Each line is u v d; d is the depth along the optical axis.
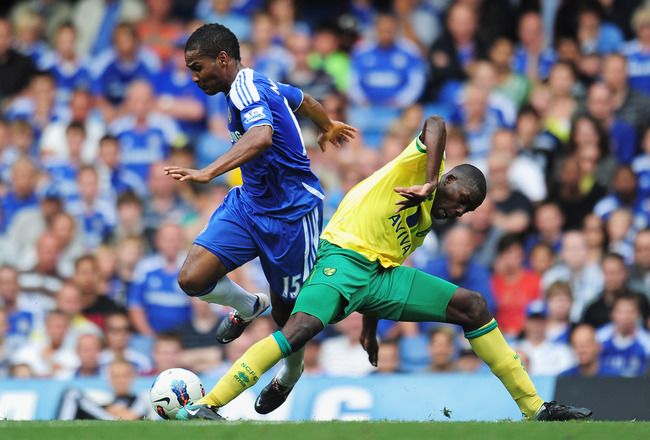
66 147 42.22
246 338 34.25
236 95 18.91
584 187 37.94
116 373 28.42
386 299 20.02
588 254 35.62
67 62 44.97
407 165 19.81
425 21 43.50
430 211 20.38
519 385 20.25
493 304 35.22
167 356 34.88
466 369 33.09
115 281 37.41
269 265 20.05
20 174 41.12
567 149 38.72
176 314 36.28
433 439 15.88
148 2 45.41
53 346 36.16
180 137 42.00
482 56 42.47
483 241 36.44
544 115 39.78
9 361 36.72
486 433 16.44
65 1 46.84
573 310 34.56
